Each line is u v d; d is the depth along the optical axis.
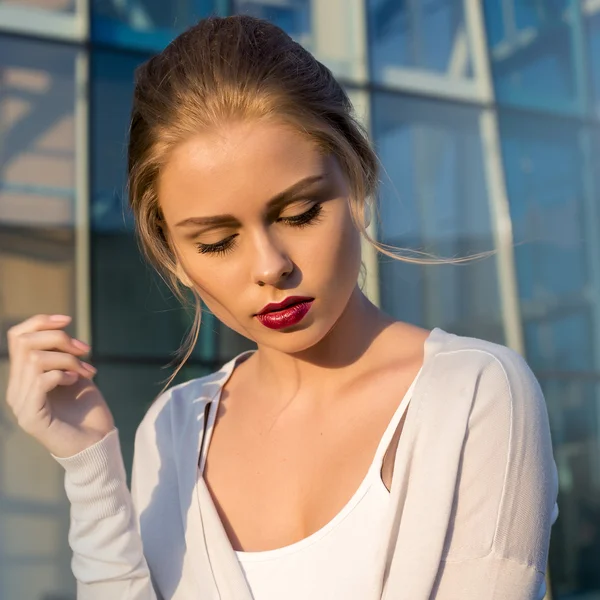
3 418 4.05
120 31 4.46
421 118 5.01
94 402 1.07
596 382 5.09
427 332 1.00
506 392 0.88
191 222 0.84
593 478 5.00
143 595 1.01
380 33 5.01
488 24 5.28
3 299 4.14
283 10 4.80
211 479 1.04
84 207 4.31
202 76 0.84
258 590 0.91
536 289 5.08
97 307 4.25
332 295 0.85
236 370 1.15
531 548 0.84
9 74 4.25
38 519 4.03
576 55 5.46
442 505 0.84
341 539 0.89
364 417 0.95
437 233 4.91
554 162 5.26
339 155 0.85
